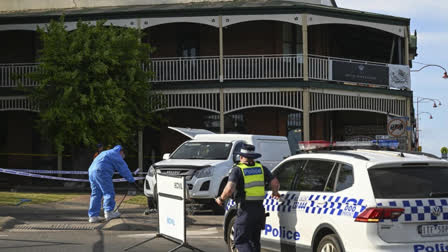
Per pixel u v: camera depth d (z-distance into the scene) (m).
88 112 21.36
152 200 15.65
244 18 23.89
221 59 24.31
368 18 24.77
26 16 24.89
